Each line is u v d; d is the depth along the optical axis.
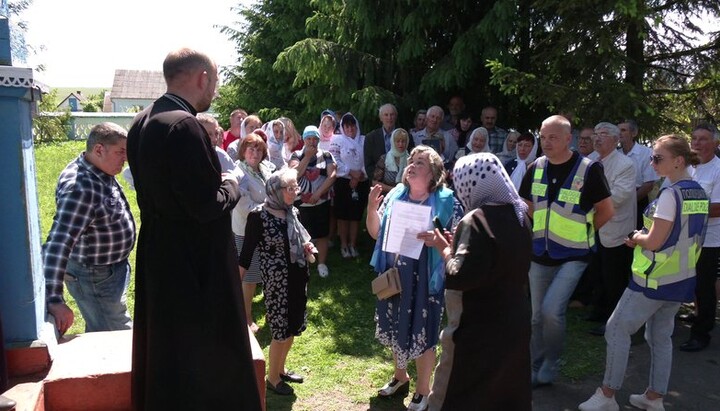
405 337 3.36
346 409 3.62
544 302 3.79
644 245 3.37
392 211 3.29
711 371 4.26
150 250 2.14
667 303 3.44
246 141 4.90
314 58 7.39
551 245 3.81
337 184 6.80
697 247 3.38
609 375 3.55
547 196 3.81
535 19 6.46
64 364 2.48
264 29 13.86
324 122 6.98
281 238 3.68
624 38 6.09
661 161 3.40
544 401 3.81
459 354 2.44
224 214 2.15
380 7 7.14
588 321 5.27
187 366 2.12
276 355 3.78
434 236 2.77
